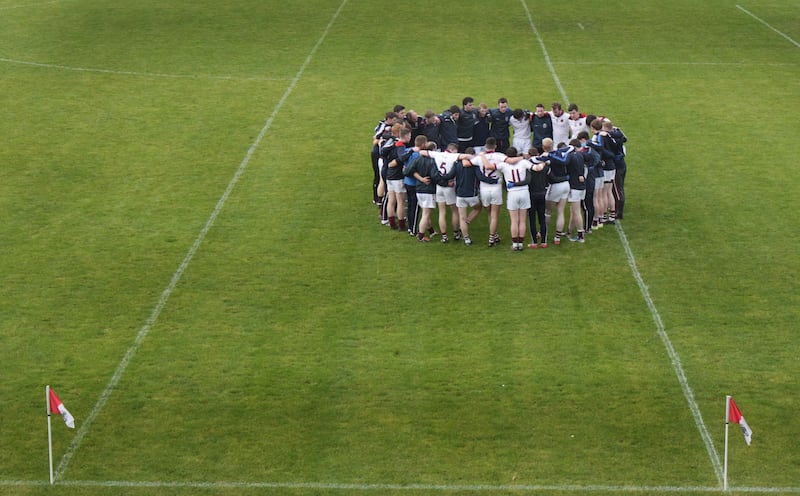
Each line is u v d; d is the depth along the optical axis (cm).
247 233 2014
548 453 1341
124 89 2969
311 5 4003
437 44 3469
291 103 2836
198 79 3062
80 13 3891
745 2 4119
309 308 1714
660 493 1263
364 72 3139
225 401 1453
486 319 1673
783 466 1310
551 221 2083
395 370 1524
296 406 1441
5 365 1545
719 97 2905
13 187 2247
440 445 1358
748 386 1480
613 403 1442
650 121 2695
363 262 1886
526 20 3803
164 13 3891
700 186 2247
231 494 1268
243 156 2431
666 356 1559
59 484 1288
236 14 3872
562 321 1667
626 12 3941
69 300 1747
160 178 2300
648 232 2012
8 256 1916
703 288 1780
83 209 2133
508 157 1873
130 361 1555
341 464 1323
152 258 1905
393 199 2000
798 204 2141
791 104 2839
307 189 2239
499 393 1466
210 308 1717
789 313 1691
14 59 3275
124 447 1359
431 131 2103
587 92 2958
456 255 1914
